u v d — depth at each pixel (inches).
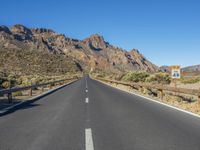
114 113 467.2
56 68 6633.9
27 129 339.3
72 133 314.7
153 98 764.0
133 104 604.7
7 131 328.2
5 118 424.2
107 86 1512.1
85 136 298.4
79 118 418.9
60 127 350.3
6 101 703.7
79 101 678.5
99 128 341.4
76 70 7839.6
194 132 314.0
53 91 1077.8
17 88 711.1
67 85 1648.6
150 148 247.6
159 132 314.8
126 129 333.4
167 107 548.4
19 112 490.3
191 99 735.1
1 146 260.1
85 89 1214.3
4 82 1164.5
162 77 1541.6
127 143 266.5
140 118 412.8
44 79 2017.7
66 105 593.0
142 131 321.1
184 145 257.3
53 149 247.9
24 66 5625.0
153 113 464.1
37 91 1139.3
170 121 385.7
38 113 476.4
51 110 514.3
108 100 699.4
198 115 439.2
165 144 261.3
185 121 385.1
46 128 344.8
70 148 250.5
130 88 1204.5
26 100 709.3
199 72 2783.0
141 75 1641.2
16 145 263.4
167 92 924.6
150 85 835.4
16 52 6373.0
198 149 243.4
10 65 5319.9
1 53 5890.8
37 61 6373.0
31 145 262.8
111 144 263.1
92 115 446.9
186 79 1593.3
